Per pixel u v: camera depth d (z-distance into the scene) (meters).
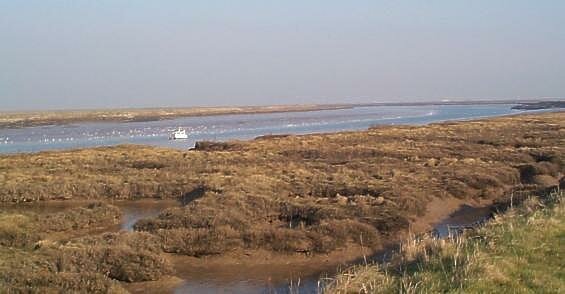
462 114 171.88
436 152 45.00
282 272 17.17
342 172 34.78
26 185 30.83
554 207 17.42
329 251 18.80
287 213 23.56
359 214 22.81
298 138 61.44
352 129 100.38
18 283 13.72
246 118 184.12
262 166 38.66
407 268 12.01
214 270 17.38
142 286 15.68
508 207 22.34
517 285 10.07
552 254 12.35
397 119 144.38
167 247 18.66
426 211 24.75
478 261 11.08
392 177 32.09
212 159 42.72
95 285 13.87
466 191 28.33
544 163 35.91
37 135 97.50
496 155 42.50
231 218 21.19
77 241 18.77
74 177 34.25
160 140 80.38
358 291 10.71
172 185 31.22
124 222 24.64
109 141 80.25
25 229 20.86
